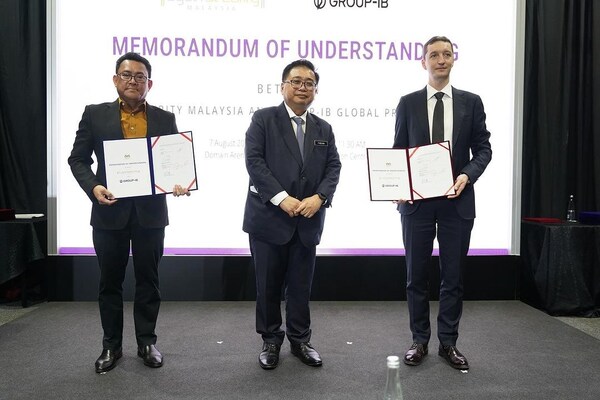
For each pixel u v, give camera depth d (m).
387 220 3.83
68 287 3.78
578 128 4.00
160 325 3.22
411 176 2.48
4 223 3.44
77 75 3.68
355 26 3.77
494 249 3.91
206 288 3.81
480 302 3.87
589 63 3.99
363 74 3.78
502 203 3.88
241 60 3.73
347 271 3.85
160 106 3.71
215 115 3.74
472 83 3.82
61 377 2.38
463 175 2.43
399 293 3.87
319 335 3.05
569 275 3.50
